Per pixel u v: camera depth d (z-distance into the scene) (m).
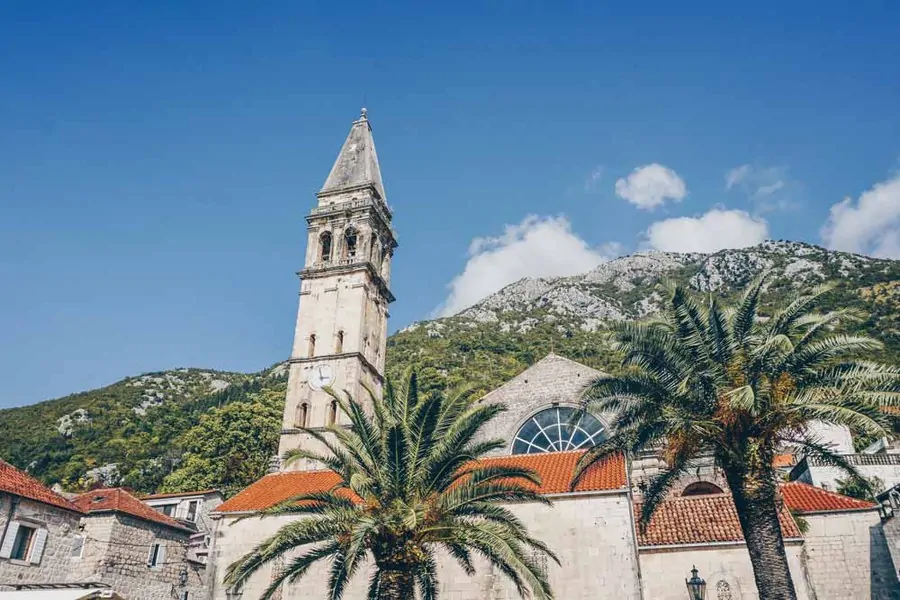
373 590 26.38
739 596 32.22
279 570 37.31
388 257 63.34
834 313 24.88
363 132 65.94
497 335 181.62
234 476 75.81
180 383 186.75
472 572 28.20
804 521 35.84
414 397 28.00
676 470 26.38
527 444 46.38
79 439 130.50
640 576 33.06
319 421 51.47
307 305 56.62
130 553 40.25
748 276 191.00
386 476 25.91
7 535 34.38
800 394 23.72
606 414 45.06
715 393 24.47
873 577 33.91
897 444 48.38
